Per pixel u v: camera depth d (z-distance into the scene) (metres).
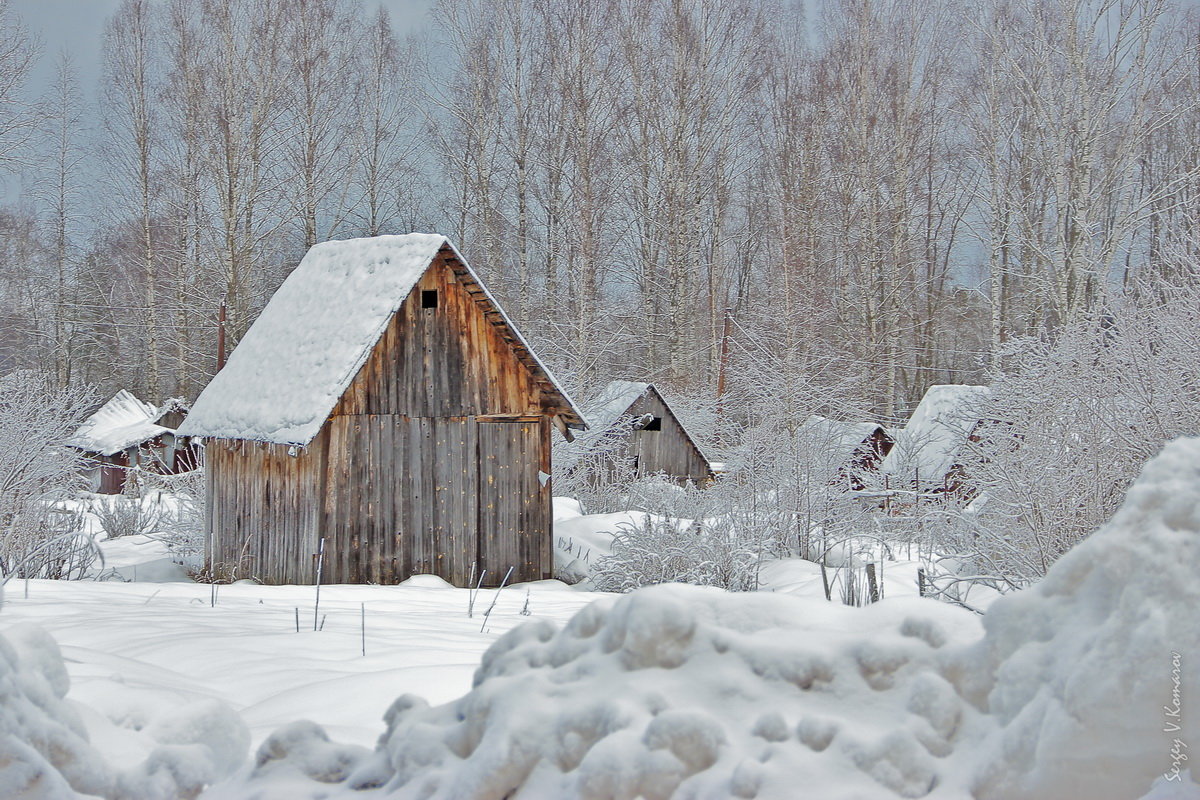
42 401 17.48
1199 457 2.43
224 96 44.19
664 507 18.31
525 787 2.44
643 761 2.33
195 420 20.67
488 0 46.97
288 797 2.79
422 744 2.70
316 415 17.28
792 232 45.03
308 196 45.03
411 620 10.35
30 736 3.00
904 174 45.06
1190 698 2.13
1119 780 2.16
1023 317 43.19
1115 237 31.83
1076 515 11.84
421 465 18.69
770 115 51.03
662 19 47.62
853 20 47.38
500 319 19.12
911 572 14.22
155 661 7.21
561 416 20.28
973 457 13.98
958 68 47.03
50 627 8.59
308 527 17.81
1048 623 2.43
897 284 44.59
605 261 46.22
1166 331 12.05
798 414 30.91
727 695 2.53
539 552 19.69
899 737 2.33
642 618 2.63
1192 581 2.23
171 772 3.19
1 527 16.59
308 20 45.66
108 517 25.05
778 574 16.70
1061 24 36.31
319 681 6.20
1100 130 36.25
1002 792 2.24
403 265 19.00
